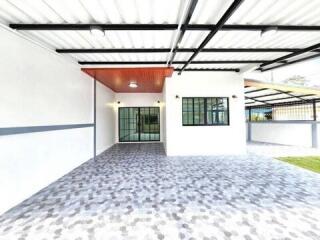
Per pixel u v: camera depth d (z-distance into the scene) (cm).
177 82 602
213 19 276
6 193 253
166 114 604
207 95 605
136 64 488
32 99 309
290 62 488
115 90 871
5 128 250
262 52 410
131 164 496
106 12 253
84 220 224
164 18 270
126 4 235
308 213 237
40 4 232
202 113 611
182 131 604
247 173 409
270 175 394
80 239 189
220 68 573
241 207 254
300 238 188
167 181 360
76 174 410
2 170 247
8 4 231
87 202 272
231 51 394
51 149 361
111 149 742
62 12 252
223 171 426
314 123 759
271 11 254
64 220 224
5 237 194
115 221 221
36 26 280
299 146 798
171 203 268
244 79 651
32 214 239
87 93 548
